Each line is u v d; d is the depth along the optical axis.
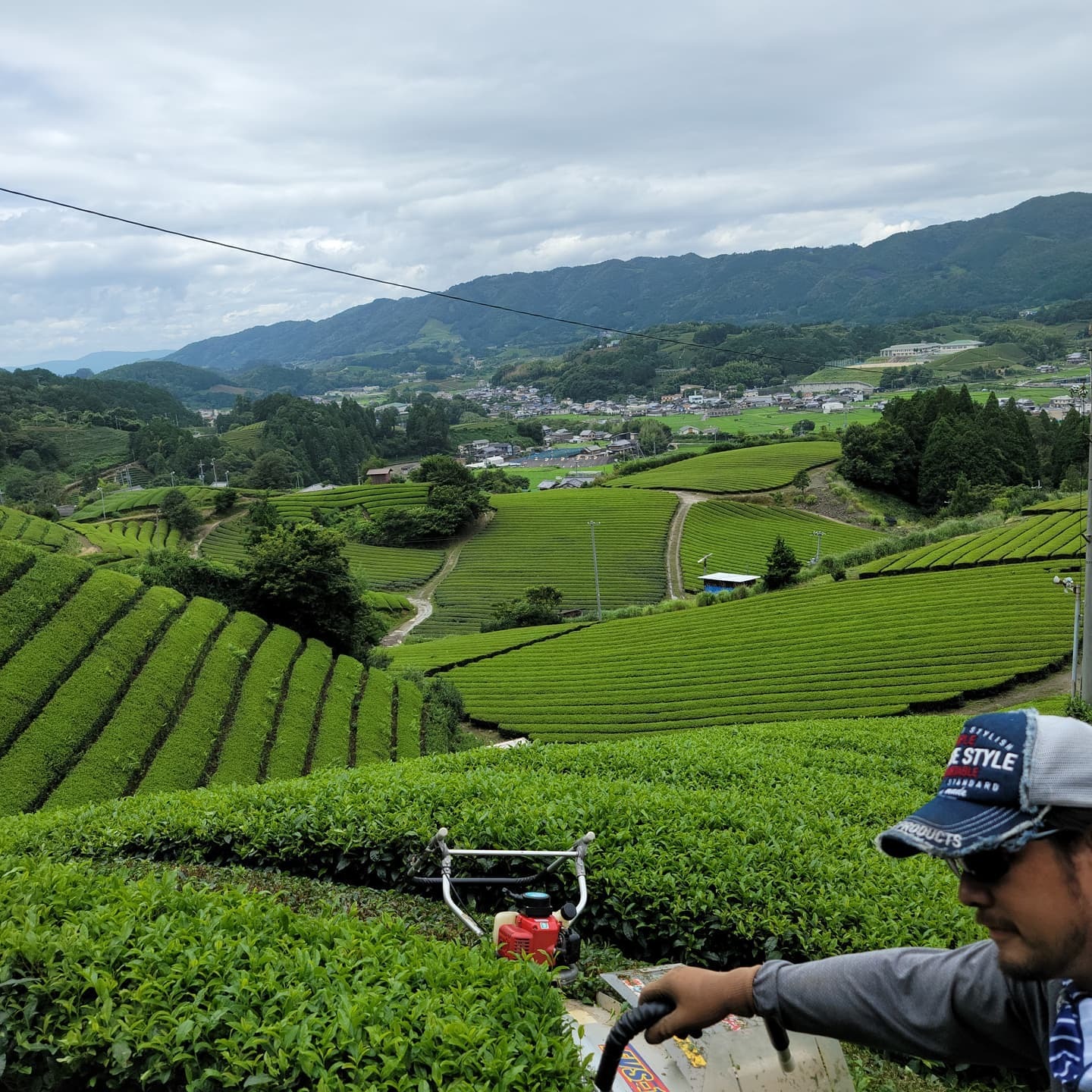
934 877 9.28
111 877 6.79
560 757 16.61
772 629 57.84
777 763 16.59
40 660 28.47
